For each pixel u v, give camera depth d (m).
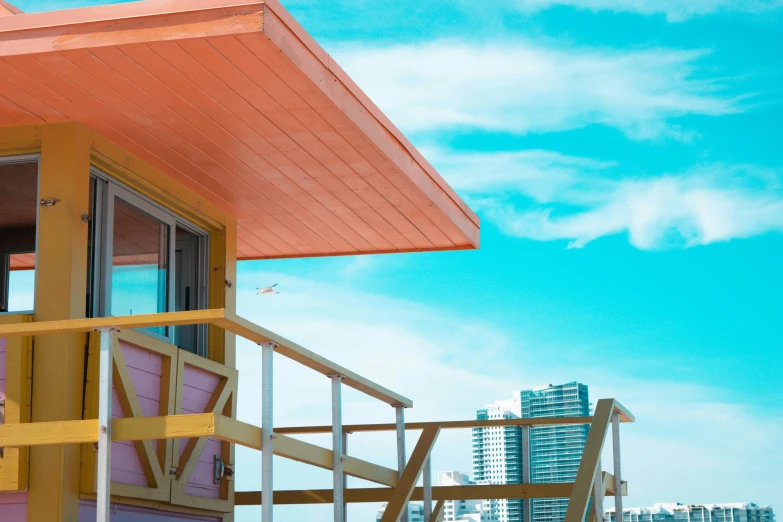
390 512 6.36
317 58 5.64
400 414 6.89
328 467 5.61
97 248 6.42
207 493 7.15
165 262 7.21
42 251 5.95
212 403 7.23
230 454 7.39
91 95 5.80
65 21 5.25
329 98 5.80
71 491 5.59
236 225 8.05
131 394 6.01
